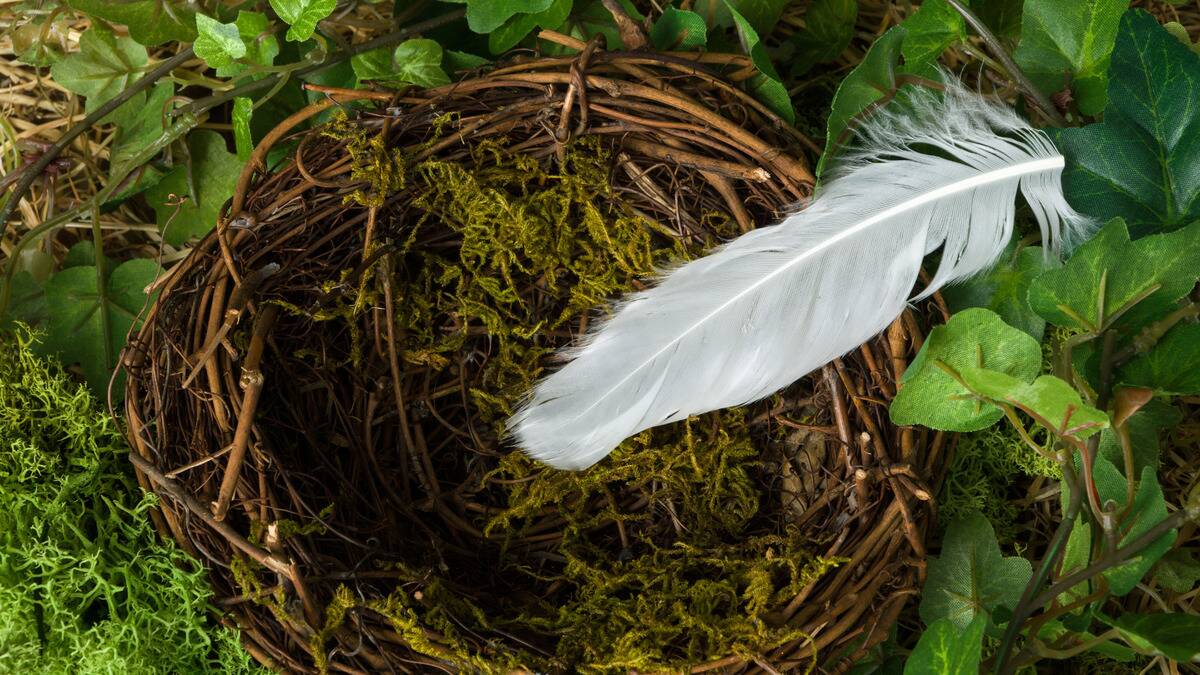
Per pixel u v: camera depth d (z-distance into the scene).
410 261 0.60
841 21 0.60
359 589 0.57
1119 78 0.57
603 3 0.58
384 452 0.60
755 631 0.56
